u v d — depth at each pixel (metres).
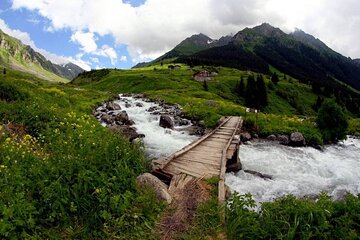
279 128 27.64
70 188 7.66
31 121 14.94
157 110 39.25
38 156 9.62
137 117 33.22
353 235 6.76
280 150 22.17
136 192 9.03
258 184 13.73
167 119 28.77
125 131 21.16
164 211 8.72
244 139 24.66
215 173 12.45
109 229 7.32
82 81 166.88
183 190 10.45
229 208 9.16
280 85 136.75
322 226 7.07
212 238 7.59
